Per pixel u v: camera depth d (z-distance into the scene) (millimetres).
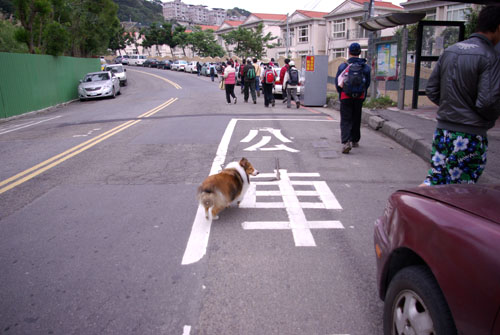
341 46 41719
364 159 7156
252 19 62156
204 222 4512
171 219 4613
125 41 90312
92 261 3695
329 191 5484
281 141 8680
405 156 7359
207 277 3395
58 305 3043
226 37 49344
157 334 2705
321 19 45000
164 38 72938
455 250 1876
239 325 2775
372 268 3520
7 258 3779
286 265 3572
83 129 11016
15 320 2875
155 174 6379
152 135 9555
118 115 13820
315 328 2736
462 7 20547
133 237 4172
